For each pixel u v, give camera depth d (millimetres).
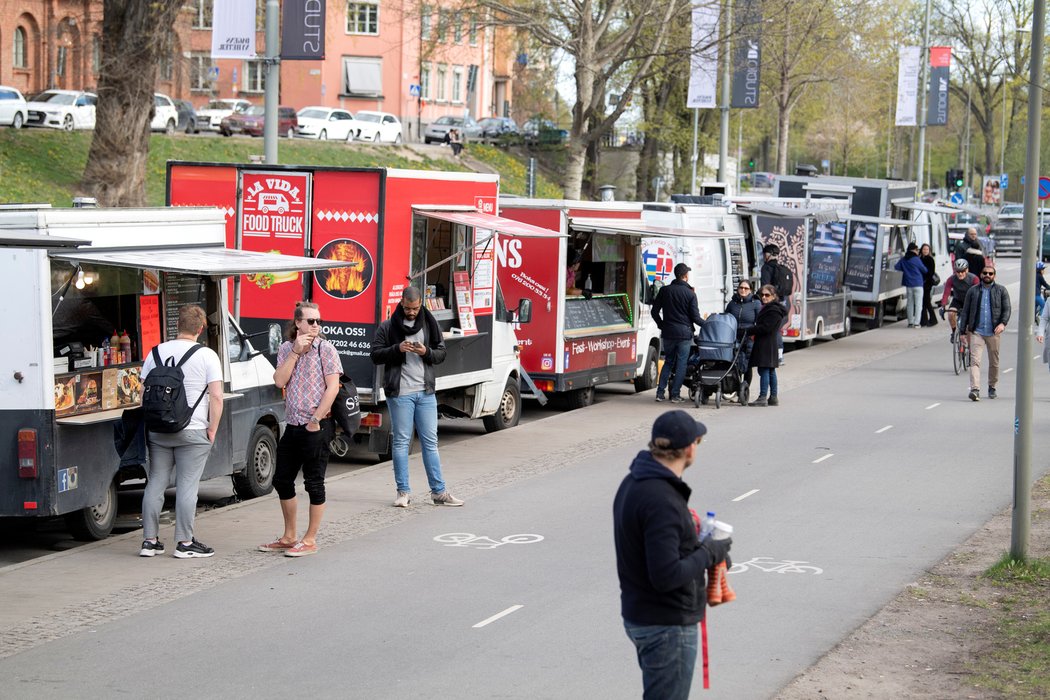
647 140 60719
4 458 11453
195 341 11688
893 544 12180
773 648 8969
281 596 10281
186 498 11555
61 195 35719
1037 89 11297
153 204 38062
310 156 49812
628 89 37438
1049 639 9055
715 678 8305
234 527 12891
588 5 36562
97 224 12430
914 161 117562
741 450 17406
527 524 12992
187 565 11305
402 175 16344
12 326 11398
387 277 16172
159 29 32719
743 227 28312
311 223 16266
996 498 14352
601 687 8109
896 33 63750
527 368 20766
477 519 13234
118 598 10180
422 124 83312
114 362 12539
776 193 36938
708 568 6141
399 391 13664
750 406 21891
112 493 12547
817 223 33469
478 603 10086
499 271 20766
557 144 69812
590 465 16406
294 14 22438
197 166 16609
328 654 8773
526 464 16484
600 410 21500
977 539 12398
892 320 40688
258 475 14531
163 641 9039
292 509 11742
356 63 79000
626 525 5992
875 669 8500
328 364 11555
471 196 17938
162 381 11297
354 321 16188
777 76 59406
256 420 14445
